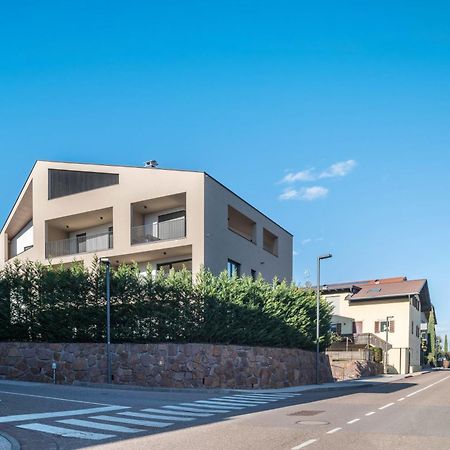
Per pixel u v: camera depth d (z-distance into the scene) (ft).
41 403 50.31
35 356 80.89
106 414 43.83
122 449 29.12
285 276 137.08
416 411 51.39
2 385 70.28
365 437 34.42
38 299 83.82
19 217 136.56
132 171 105.81
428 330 259.39
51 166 116.16
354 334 168.14
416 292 178.81
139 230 105.50
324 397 69.10
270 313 89.51
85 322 80.64
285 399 64.34
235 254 107.34
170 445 30.32
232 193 108.37
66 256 110.32
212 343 80.02
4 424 37.60
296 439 32.99
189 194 98.22
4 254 141.59
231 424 39.37
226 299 83.15
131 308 80.64
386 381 116.57
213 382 77.05
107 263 76.64
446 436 35.27
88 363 78.28
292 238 144.56
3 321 84.28
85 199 110.42
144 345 77.61
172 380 75.61
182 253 103.71
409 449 30.30
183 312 79.36
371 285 201.98
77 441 31.55
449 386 98.99
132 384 76.48
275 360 88.28
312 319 104.01
